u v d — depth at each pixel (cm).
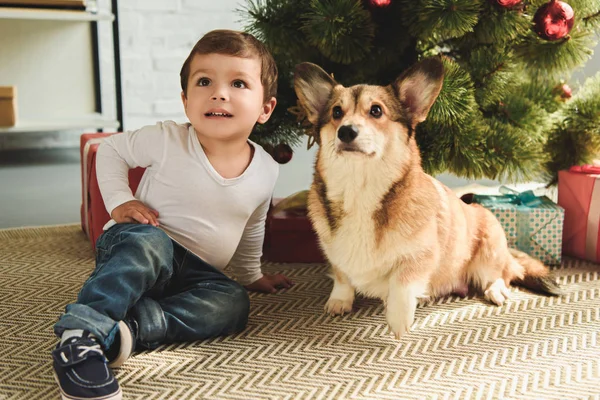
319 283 184
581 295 174
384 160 145
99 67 363
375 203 146
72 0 308
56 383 123
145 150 151
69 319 118
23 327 149
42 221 245
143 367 130
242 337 147
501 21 183
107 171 151
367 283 155
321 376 128
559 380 125
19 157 362
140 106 396
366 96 145
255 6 202
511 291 177
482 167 196
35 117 350
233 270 183
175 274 149
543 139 212
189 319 140
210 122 144
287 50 198
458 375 128
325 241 156
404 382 125
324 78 155
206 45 146
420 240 146
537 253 197
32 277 182
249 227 166
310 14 183
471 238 172
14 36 344
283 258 203
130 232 136
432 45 201
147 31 388
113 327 122
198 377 127
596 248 199
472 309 164
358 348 141
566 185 207
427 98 149
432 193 153
